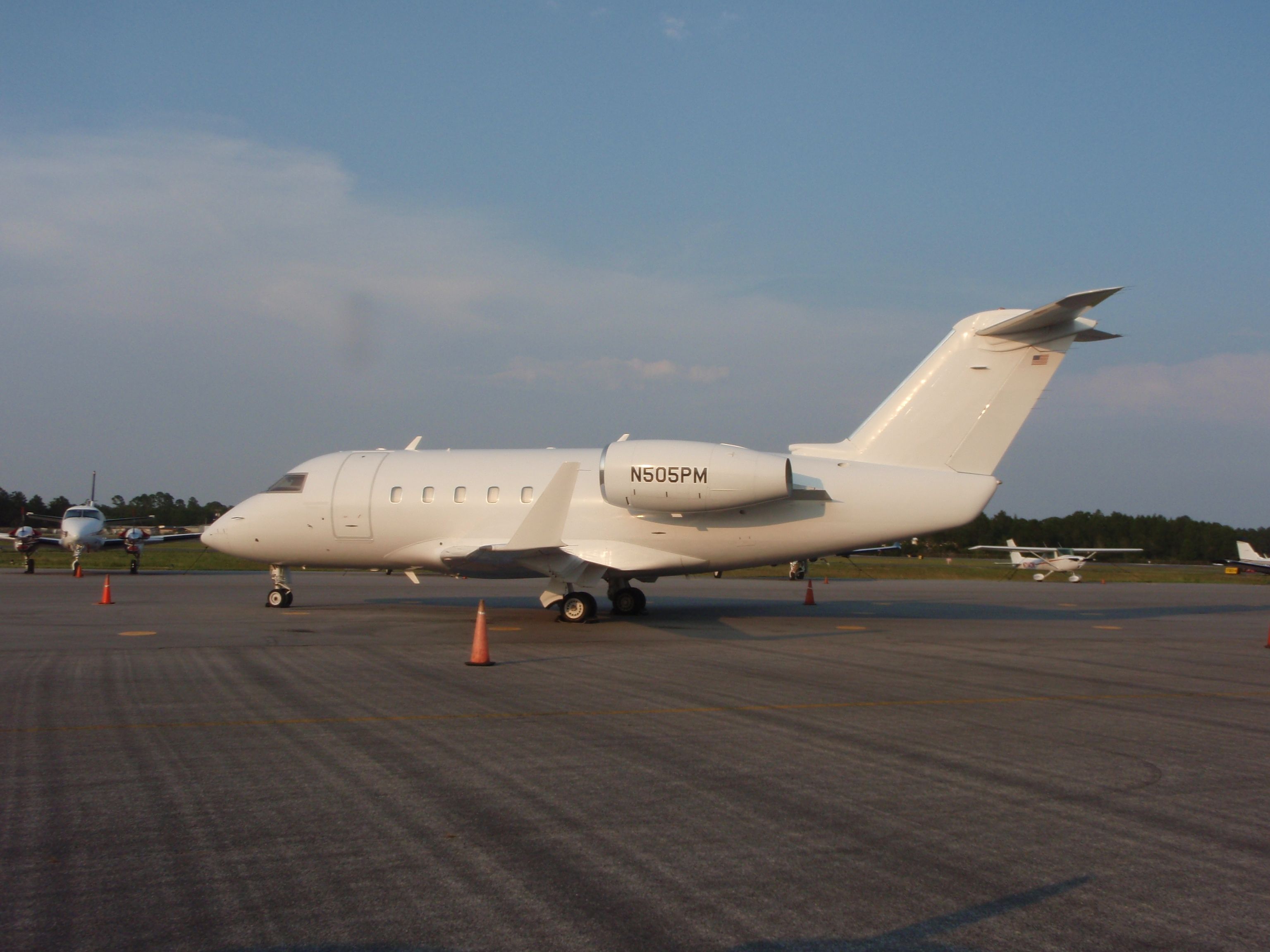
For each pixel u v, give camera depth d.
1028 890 4.66
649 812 5.89
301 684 10.79
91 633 16.02
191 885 4.62
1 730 8.23
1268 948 4.02
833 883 4.71
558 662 12.79
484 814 5.80
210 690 10.33
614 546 18.17
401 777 6.68
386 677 11.33
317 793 6.25
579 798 6.19
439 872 4.82
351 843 5.26
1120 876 4.87
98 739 7.86
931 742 8.05
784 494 16.91
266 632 16.31
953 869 4.95
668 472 17.22
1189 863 5.09
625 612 20.38
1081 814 5.97
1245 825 5.79
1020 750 7.81
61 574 38.41
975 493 17.03
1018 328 16.86
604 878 4.75
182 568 45.59
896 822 5.75
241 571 43.31
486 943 3.99
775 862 5.01
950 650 14.77
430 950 3.92
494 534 19.02
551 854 5.10
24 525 42.66
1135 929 4.20
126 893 4.51
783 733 8.34
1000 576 50.72
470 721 8.71
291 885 4.62
